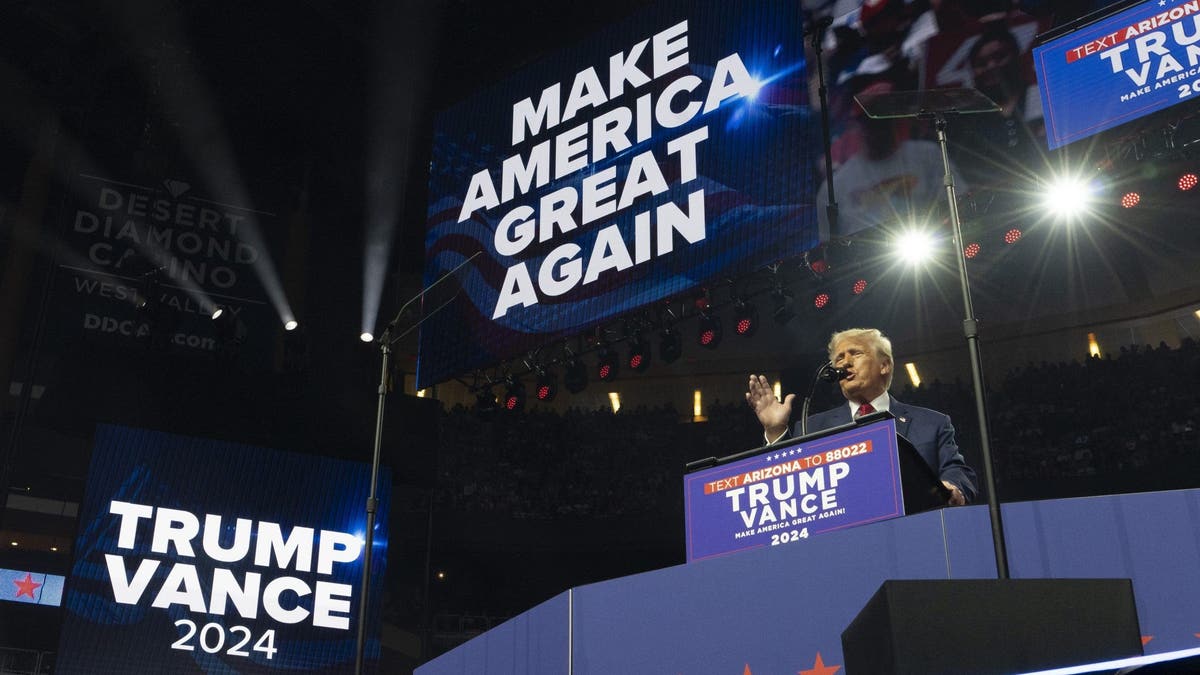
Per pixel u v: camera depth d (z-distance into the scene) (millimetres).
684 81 13258
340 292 20672
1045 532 3902
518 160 14523
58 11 19203
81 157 19375
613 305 13008
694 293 12562
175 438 16281
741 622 4328
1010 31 12945
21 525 21203
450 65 20672
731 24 13086
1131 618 2934
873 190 13570
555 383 15336
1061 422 22375
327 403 17406
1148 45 11016
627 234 13164
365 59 20516
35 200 19891
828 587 4160
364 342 20297
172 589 15555
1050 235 23188
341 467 17109
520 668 5137
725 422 25266
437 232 15055
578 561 24938
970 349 5043
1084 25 11562
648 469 25062
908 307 25375
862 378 6090
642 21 13922
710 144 12797
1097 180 12664
